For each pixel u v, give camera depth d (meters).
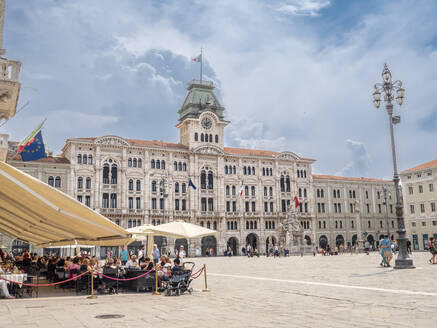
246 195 93.56
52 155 82.75
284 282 22.16
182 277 17.72
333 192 104.69
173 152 87.06
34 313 12.91
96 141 79.44
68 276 22.03
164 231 23.98
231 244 91.94
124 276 21.05
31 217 18.59
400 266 28.62
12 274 19.16
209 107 93.44
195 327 10.45
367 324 10.36
